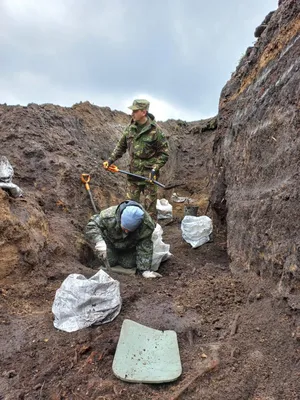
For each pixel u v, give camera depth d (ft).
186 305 10.84
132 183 18.04
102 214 13.55
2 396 7.57
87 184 19.98
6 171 13.78
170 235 22.07
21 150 19.74
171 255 16.46
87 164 22.89
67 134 25.30
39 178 18.69
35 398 7.51
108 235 13.74
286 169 10.50
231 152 17.21
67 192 18.99
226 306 10.68
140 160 17.78
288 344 8.29
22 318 10.25
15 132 20.83
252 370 7.87
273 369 7.84
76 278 10.43
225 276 13.25
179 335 9.37
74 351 8.71
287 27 13.00
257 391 7.39
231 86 21.29
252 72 16.80
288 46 12.16
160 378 7.75
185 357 8.56
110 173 25.22
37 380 7.93
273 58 13.65
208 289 11.64
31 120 22.72
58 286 12.17
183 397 7.38
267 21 17.76
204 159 38.37
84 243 16.03
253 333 9.04
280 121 11.30
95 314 9.69
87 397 7.43
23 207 13.58
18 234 12.10
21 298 11.23
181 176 37.19
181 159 39.32
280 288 9.74
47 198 17.74
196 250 18.74
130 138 17.69
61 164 20.02
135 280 12.94
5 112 22.85
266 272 10.92
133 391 7.56
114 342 8.89
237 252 14.08
